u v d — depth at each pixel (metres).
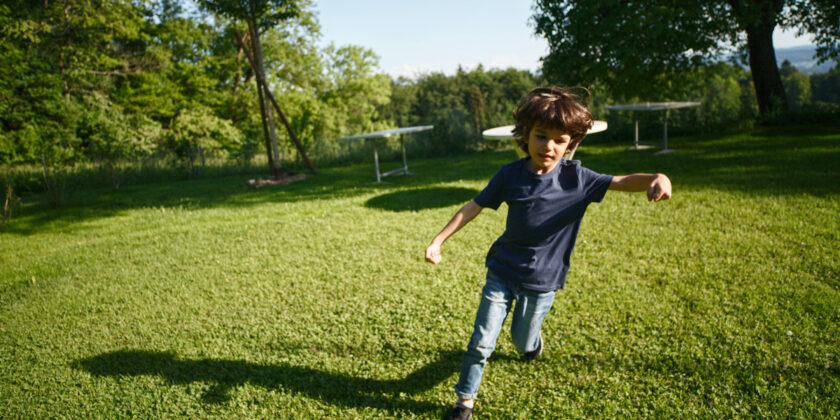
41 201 10.16
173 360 2.92
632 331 2.77
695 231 4.58
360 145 16.89
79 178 12.72
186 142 14.50
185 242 5.77
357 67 33.41
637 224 5.02
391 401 2.36
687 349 2.52
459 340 2.86
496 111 77.75
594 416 2.11
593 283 3.54
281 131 28.23
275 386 2.56
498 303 2.07
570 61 13.62
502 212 6.12
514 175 2.03
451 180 9.60
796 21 14.59
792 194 5.61
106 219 7.95
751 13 13.01
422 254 4.59
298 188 10.48
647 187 1.76
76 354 3.12
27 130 16.12
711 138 13.04
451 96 83.69
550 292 2.07
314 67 31.72
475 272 3.99
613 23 12.38
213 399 2.49
